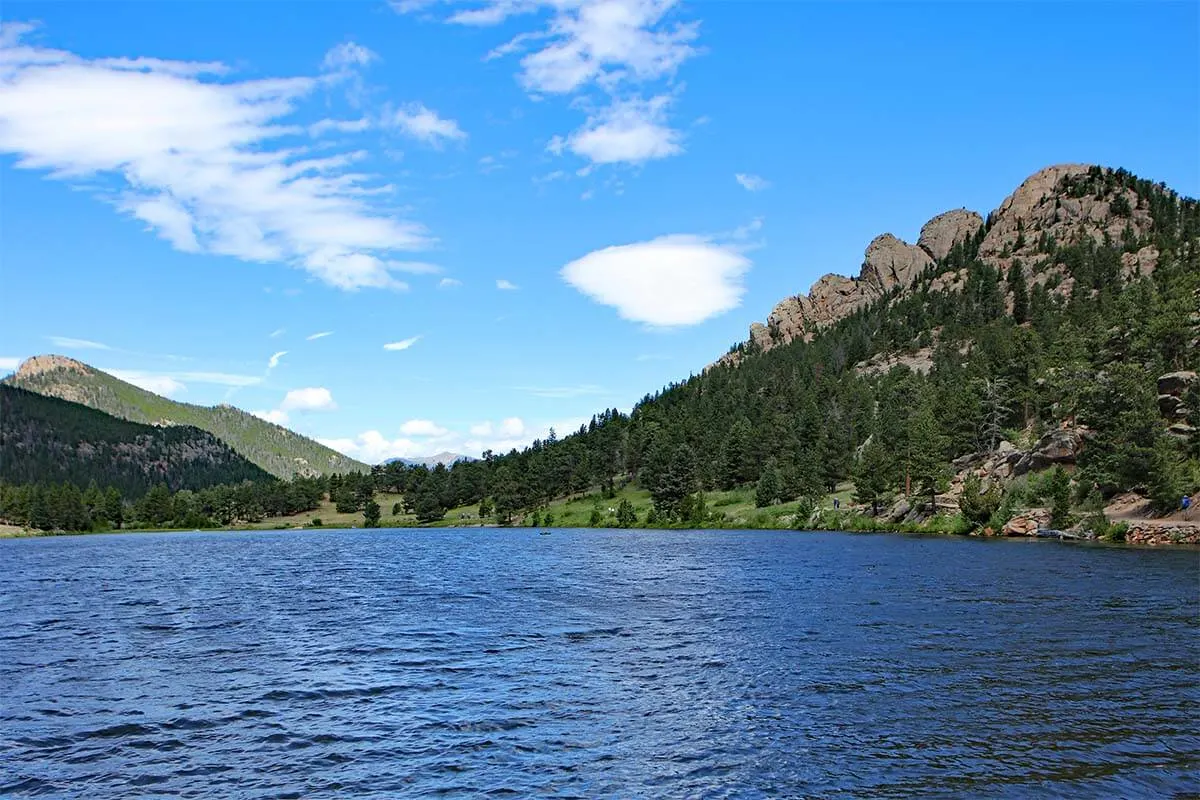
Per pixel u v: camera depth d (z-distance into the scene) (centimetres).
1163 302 13325
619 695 2042
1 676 2395
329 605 4066
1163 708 1816
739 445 18088
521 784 1434
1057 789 1359
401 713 1920
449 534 16425
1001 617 3073
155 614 3809
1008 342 18425
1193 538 6900
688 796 1361
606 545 9519
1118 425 8550
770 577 4891
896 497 12262
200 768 1557
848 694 1984
